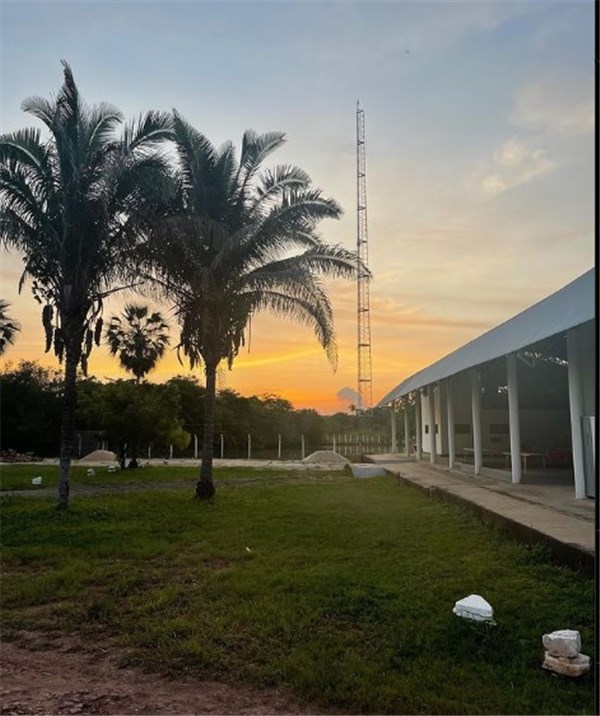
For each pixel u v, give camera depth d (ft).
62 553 27.27
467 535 27.78
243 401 165.27
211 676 13.75
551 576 19.93
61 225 40.78
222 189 46.93
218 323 45.06
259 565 23.59
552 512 28.17
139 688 13.29
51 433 134.92
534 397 72.90
